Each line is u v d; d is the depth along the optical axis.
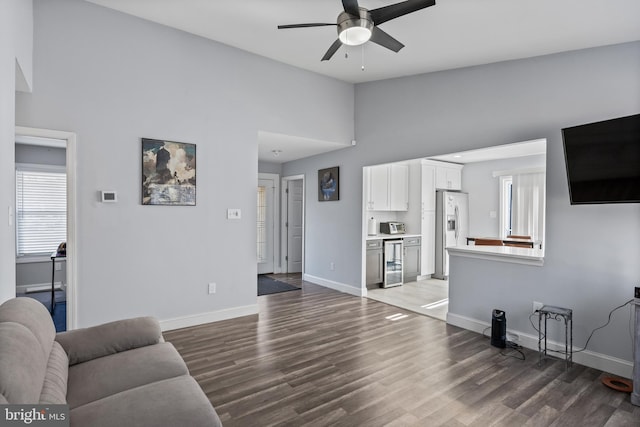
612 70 2.73
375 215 6.46
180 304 3.73
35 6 2.96
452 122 3.90
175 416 1.28
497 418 2.12
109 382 1.64
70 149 3.12
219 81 3.94
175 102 3.66
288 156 6.21
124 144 3.38
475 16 2.55
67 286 3.15
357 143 5.14
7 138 1.94
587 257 2.85
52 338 1.68
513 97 3.36
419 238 6.29
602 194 2.57
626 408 2.23
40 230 5.57
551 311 2.84
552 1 2.22
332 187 5.64
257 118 4.23
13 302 1.56
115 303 3.36
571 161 2.74
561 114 3.02
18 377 1.07
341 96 5.03
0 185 1.77
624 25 2.40
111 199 3.30
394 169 6.26
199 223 3.83
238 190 4.09
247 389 2.45
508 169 6.35
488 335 3.49
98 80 3.24
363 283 5.19
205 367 2.79
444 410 2.20
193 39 3.76
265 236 6.86
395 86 4.58
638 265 2.60
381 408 2.22
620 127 2.43
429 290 5.57
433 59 3.59
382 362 2.89
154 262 3.57
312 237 6.13
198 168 3.81
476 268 3.64
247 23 3.31
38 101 2.97
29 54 2.81
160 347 2.03
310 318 4.09
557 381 2.58
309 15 3.02
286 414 2.15
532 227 6.02
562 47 2.91
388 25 2.81
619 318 2.68
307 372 2.71
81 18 3.16
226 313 4.02
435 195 6.56
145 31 3.47
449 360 2.94
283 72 4.43
